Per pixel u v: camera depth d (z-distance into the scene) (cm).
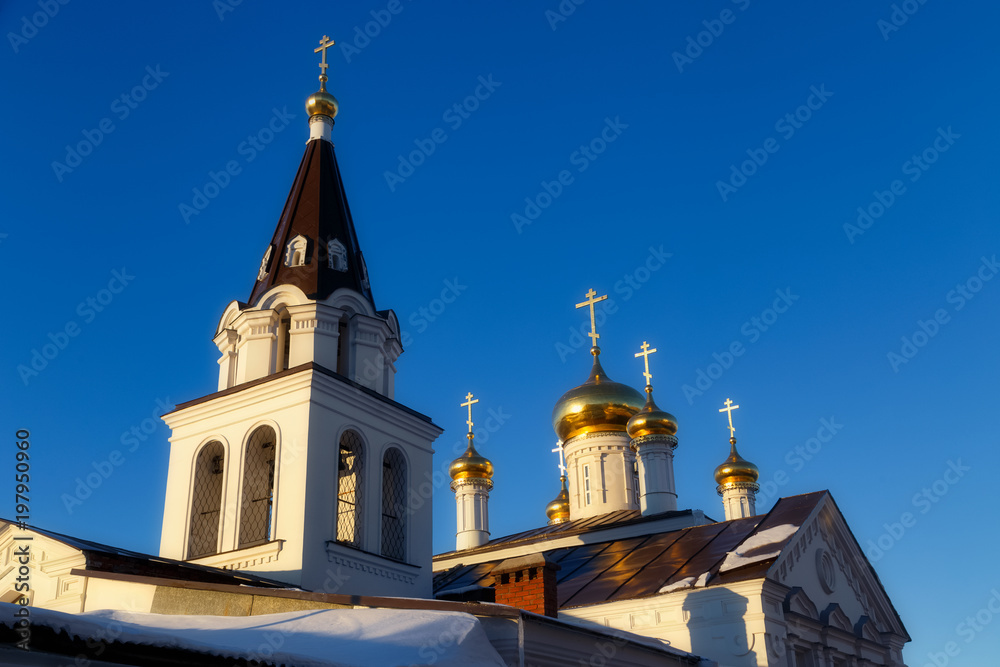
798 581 2439
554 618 1720
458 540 4172
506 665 1320
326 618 1322
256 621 1321
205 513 2323
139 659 938
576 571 2783
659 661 1912
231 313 2442
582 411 4009
